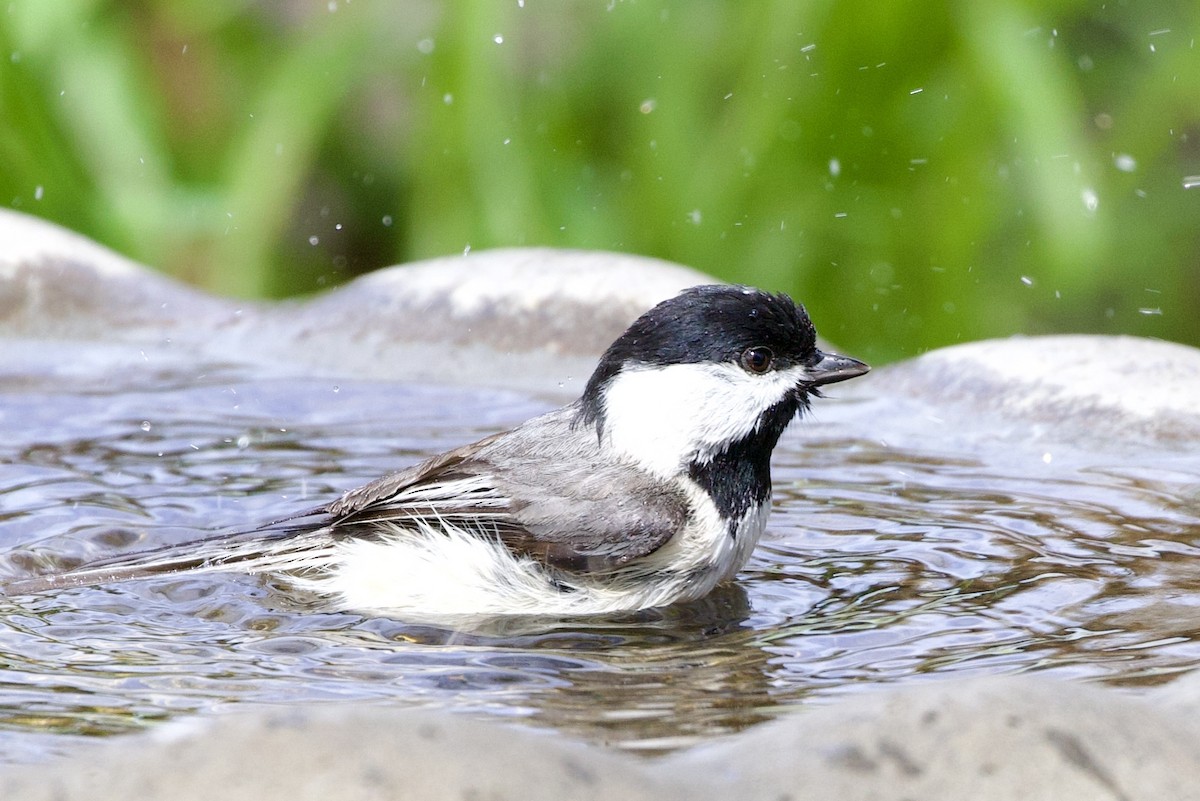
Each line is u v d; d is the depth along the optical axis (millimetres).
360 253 18094
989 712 3996
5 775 3744
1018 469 8711
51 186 15555
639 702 5395
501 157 15180
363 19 15820
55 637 6207
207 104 16984
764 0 14531
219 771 3650
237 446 9227
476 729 3877
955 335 15008
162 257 16734
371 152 17750
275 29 17094
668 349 7254
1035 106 14125
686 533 7062
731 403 7242
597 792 3688
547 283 11633
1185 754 3889
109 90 15477
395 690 5590
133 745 3852
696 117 15148
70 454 8984
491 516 7086
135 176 15570
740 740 4117
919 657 5902
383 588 7004
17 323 11969
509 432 7582
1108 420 9289
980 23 14172
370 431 9609
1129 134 15578
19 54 15250
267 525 7301
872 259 15016
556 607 6988
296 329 11867
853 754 3900
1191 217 16000
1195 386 9430
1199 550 7211
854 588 6926
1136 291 16125
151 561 6984
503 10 14922
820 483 8594
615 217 15273
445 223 15352
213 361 11336
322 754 3688
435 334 11523
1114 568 6973
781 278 14930
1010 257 15406
